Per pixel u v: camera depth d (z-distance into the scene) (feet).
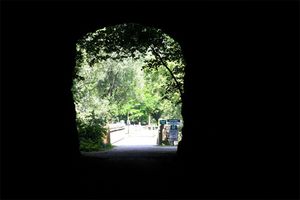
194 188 34.32
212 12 39.96
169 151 76.23
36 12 38.93
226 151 39.73
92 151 76.69
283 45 32.96
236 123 38.47
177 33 51.31
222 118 41.52
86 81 120.06
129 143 115.44
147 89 188.96
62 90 49.47
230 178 37.29
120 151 76.69
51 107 44.75
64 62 49.78
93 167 48.14
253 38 36.22
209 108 45.01
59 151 45.68
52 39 44.34
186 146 53.01
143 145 103.24
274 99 33.40
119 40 79.10
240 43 38.37
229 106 40.19
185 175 41.68
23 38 38.60
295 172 30.71
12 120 36.35
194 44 48.85
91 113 101.96
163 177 40.63
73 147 51.55
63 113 49.01
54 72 46.01
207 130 45.01
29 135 39.09
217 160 41.14
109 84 177.78
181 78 82.23
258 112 35.12
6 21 35.78
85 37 79.05
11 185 33.99
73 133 52.60
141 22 51.90
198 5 40.14
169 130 102.53
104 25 51.88
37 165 39.42
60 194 31.81
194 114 50.62
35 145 40.04
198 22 43.62
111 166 49.42
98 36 79.25
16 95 37.32
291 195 30.35
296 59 31.89
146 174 42.78
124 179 39.37
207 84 46.03
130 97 197.67
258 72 35.60
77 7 42.70
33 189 33.17
